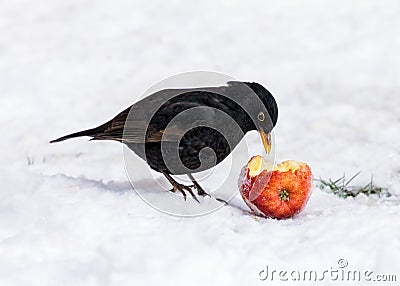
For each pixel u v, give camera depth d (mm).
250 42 22938
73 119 17953
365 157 14922
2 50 22406
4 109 18578
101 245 8883
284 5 25312
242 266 8148
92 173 13477
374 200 11750
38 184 11562
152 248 8656
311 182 10195
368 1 25062
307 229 9328
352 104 18484
